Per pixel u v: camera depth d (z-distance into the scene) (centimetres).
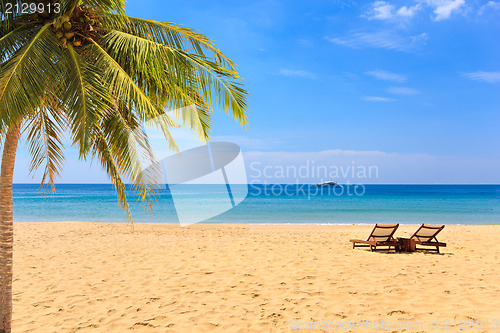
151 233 1384
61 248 1043
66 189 7631
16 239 1225
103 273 752
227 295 596
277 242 1136
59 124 431
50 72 325
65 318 511
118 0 387
